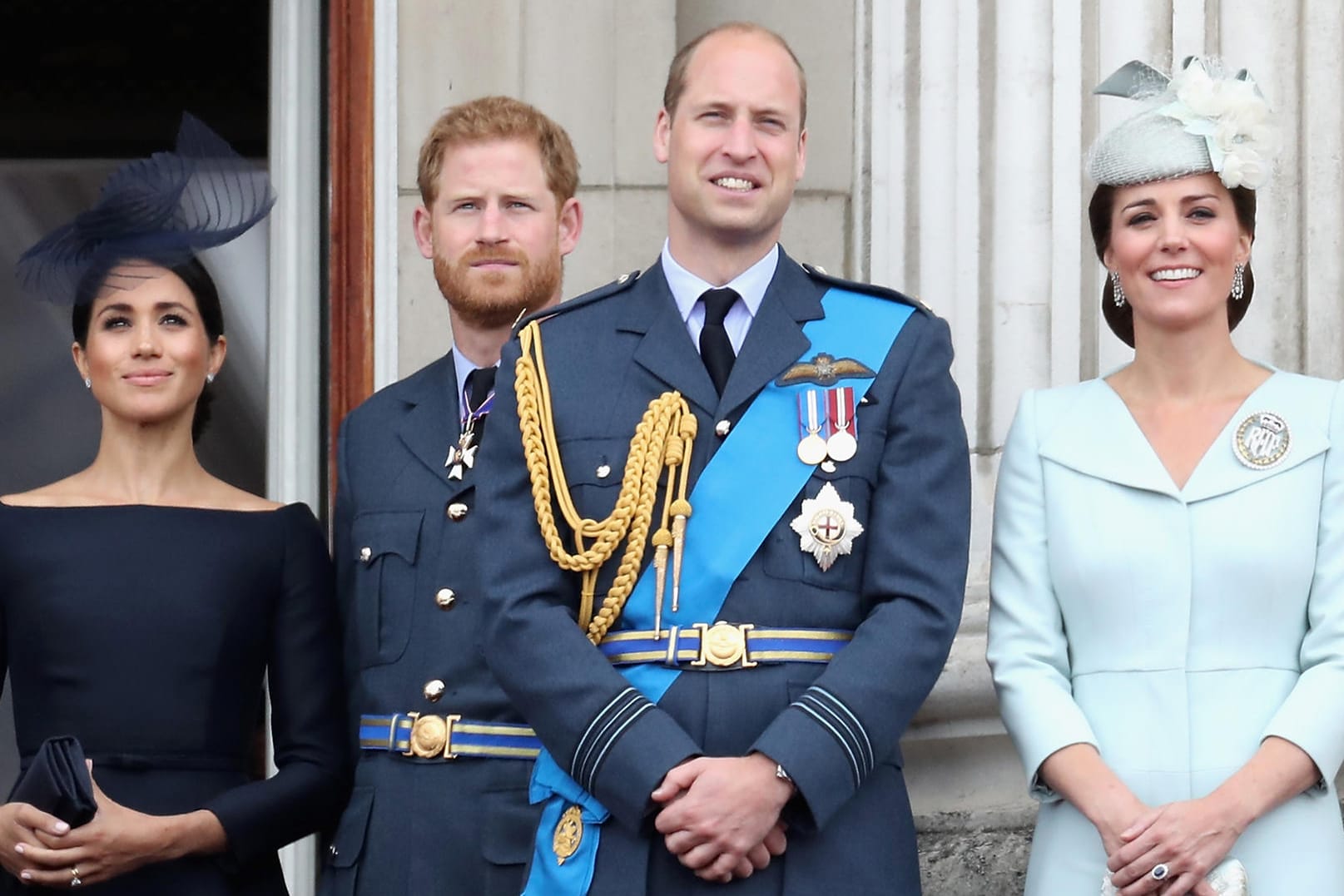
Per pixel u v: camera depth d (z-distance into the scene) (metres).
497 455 10.95
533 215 12.69
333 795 12.05
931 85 14.55
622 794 9.87
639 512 10.48
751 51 10.98
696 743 10.09
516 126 12.79
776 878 9.95
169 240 12.34
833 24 14.78
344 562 12.50
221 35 16.58
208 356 12.53
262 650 12.15
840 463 10.49
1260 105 11.24
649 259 14.95
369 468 12.60
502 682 10.46
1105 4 14.49
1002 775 13.55
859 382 10.65
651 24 15.11
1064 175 14.41
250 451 15.56
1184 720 10.56
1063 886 10.59
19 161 16.78
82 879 11.12
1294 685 10.59
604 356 10.95
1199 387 11.24
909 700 10.09
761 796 9.71
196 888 11.49
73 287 12.31
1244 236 11.47
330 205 15.09
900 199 14.56
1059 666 10.99
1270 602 10.66
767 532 10.36
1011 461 11.41
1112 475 11.03
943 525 10.45
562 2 15.11
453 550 12.00
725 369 10.81
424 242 13.29
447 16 15.05
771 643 10.25
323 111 15.34
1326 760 10.30
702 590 10.32
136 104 16.72
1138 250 11.27
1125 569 10.84
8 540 11.90
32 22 16.83
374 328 14.99
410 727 11.81
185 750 11.68
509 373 11.05
